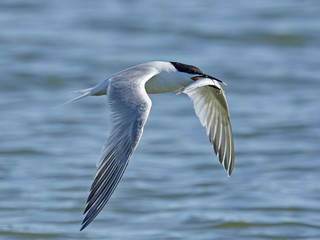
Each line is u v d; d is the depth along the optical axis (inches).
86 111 719.7
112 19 1067.9
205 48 943.0
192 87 317.1
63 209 478.9
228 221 455.8
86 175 539.8
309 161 561.9
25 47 934.4
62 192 507.5
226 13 1100.5
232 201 490.9
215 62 878.4
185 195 504.1
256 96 761.6
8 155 584.7
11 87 799.1
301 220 455.8
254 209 474.9
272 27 1019.9
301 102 732.7
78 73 840.9
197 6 1147.3
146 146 611.8
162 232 441.4
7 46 938.7
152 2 1182.3
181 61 881.5
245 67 856.3
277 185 516.1
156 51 925.8
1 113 706.2
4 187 515.5
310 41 967.0
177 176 541.0
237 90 783.1
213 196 501.0
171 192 509.7
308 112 696.4
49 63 874.1
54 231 444.5
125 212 476.1
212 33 997.8
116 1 1188.5
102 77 829.2
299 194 498.0
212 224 452.4
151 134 645.9
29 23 1050.7
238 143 618.5
